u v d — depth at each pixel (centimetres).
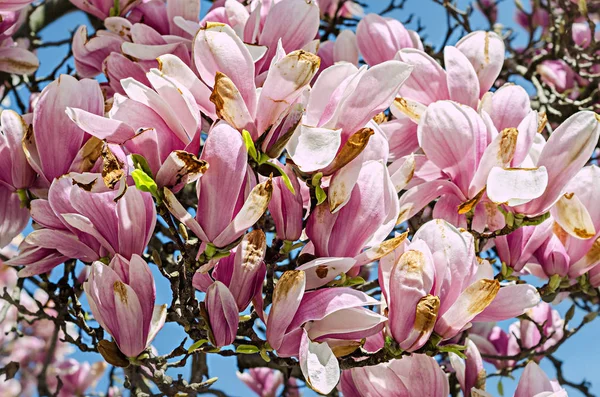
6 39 137
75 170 109
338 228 100
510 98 116
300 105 97
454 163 110
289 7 115
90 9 136
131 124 96
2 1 123
